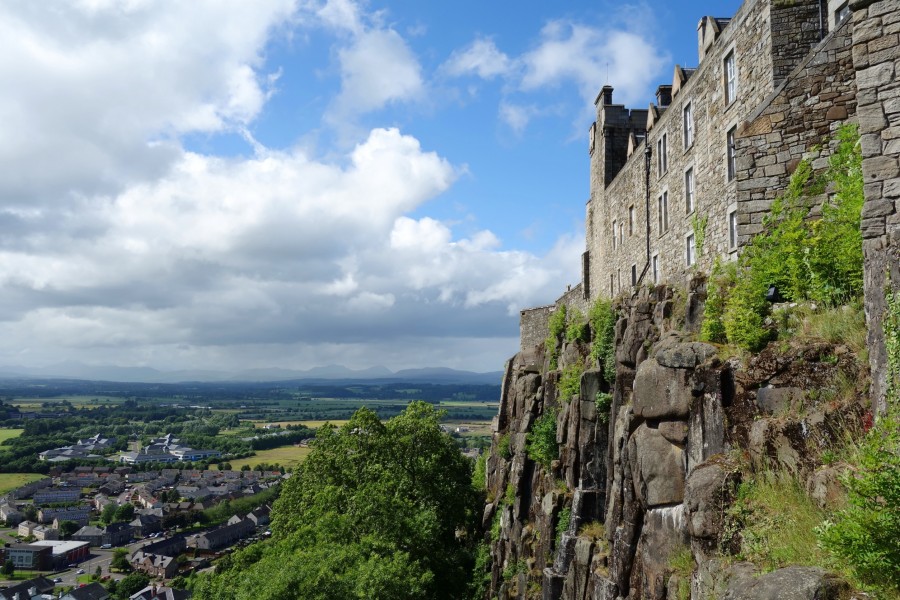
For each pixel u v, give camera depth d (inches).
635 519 673.0
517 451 1504.7
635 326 887.7
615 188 1517.0
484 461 2517.2
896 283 399.9
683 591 505.7
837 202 593.9
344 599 950.4
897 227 428.8
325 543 1180.5
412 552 1346.0
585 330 1253.1
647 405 633.0
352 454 1670.8
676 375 613.6
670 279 903.7
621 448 788.0
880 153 442.3
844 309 513.3
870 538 309.7
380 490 1433.3
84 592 4822.8
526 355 1787.6
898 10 442.3
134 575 5270.7
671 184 1147.9
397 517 1347.2
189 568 5816.9
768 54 794.8
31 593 5027.1
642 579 600.4
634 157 1365.7
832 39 666.8
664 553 577.6
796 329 541.6
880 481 316.2
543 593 976.9
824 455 429.7
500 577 1471.5
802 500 420.2
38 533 6850.4
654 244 1241.4
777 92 684.1
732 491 477.1
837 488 392.2
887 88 443.2
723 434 536.1
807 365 497.7
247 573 1104.8
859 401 441.7
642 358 848.3
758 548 414.0
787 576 336.8
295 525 1536.7
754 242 639.8
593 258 1717.5
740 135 698.8
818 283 556.1
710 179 965.2
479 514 1921.8
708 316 644.1
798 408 486.9
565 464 1157.7
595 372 1056.8
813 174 653.9
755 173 687.1
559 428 1219.9
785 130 677.9
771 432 478.3
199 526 7352.4
